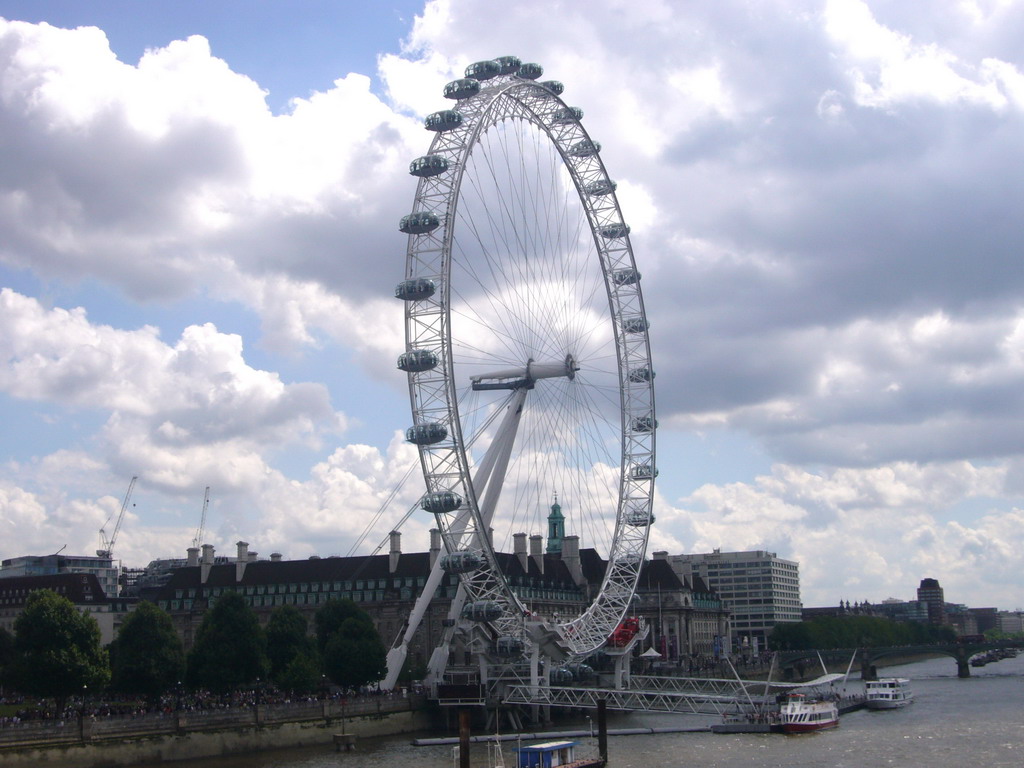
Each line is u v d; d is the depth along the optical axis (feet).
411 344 500.33
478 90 525.34
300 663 537.24
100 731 404.57
